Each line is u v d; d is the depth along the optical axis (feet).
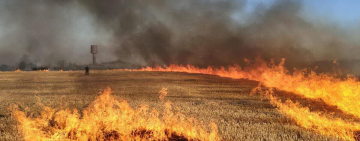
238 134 28.35
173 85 86.58
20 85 91.81
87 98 57.11
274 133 28.86
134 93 65.82
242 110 42.09
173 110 42.09
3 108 45.09
